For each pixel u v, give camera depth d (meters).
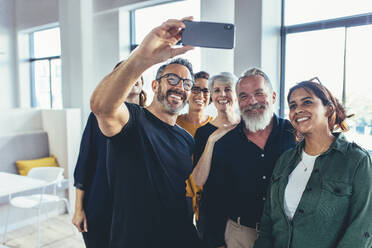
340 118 1.43
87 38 5.72
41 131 4.97
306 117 1.40
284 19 3.99
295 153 1.48
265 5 3.76
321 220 1.30
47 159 4.83
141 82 2.15
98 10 5.81
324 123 1.40
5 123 4.75
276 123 1.69
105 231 1.81
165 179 1.48
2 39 7.71
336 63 3.70
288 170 1.46
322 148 1.40
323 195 1.31
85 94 5.70
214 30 1.13
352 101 3.62
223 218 1.76
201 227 1.84
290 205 1.42
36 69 7.94
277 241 1.45
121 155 1.45
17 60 7.88
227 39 1.13
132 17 5.77
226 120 1.85
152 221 1.45
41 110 5.11
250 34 3.83
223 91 1.84
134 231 1.45
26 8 7.50
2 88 7.77
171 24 0.99
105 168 1.81
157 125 1.50
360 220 1.24
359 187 1.25
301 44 3.90
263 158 1.65
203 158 1.75
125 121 1.36
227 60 4.14
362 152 1.31
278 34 3.97
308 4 3.84
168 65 1.52
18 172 4.64
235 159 1.70
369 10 3.47
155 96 1.53
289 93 1.48
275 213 1.46
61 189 4.62
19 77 7.90
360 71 3.56
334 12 3.69
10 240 3.90
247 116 1.63
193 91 2.08
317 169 1.36
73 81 5.79
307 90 1.41
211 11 4.28
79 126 4.91
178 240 1.51
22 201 3.67
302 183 1.41
